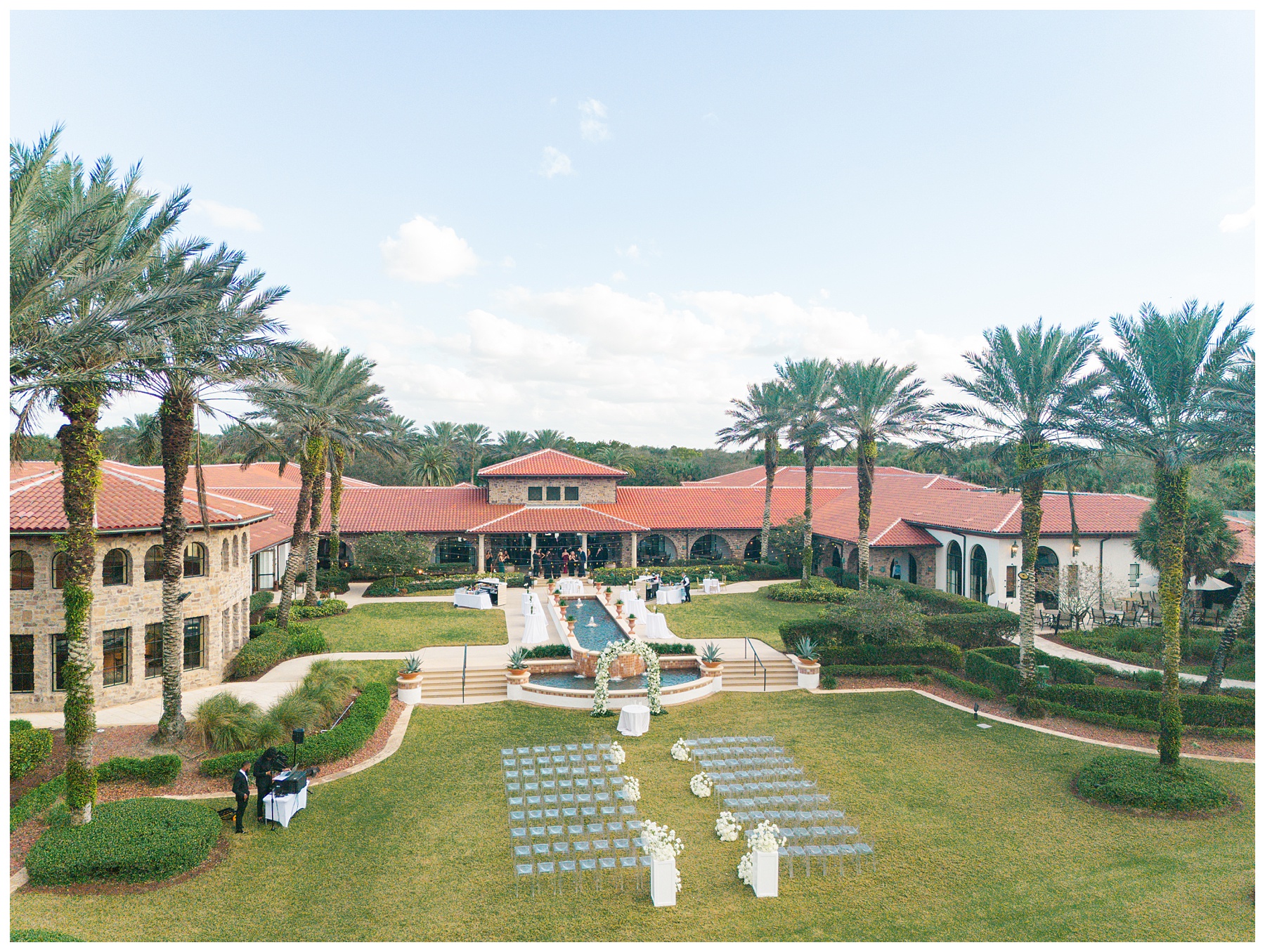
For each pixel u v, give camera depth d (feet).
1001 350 79.51
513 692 83.87
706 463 375.04
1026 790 59.31
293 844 49.67
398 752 66.95
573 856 47.80
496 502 174.70
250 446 124.16
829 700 84.48
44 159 45.29
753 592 146.82
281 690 79.82
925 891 44.60
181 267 63.26
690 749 67.62
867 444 128.16
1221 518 108.68
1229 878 46.06
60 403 49.08
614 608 120.78
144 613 76.38
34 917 40.06
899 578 156.25
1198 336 60.03
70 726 47.34
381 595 141.28
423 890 44.34
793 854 46.32
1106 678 87.76
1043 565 126.72
